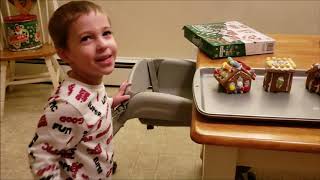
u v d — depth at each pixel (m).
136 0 2.21
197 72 0.97
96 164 0.92
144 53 2.37
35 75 2.26
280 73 0.84
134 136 1.92
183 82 1.32
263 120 0.74
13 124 2.02
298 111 0.76
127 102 1.01
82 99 0.83
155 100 1.00
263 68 1.01
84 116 0.83
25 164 1.68
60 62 2.31
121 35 2.33
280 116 0.73
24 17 2.04
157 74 1.31
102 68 0.81
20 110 2.17
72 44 0.80
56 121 0.80
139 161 1.70
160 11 2.23
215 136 0.70
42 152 0.81
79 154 0.89
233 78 0.84
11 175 1.60
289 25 2.14
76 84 0.84
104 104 0.92
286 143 0.68
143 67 1.26
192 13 2.21
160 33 2.29
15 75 2.40
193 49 2.29
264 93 0.85
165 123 1.11
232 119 0.75
